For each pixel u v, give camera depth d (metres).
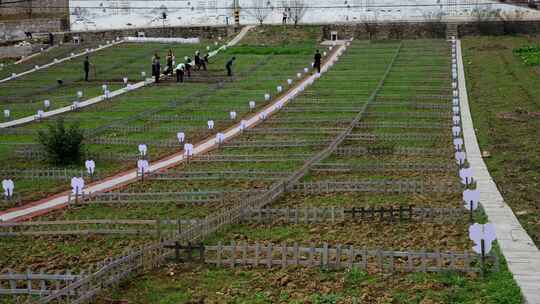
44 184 40.25
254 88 72.50
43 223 31.09
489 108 58.47
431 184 35.59
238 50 99.56
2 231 31.34
